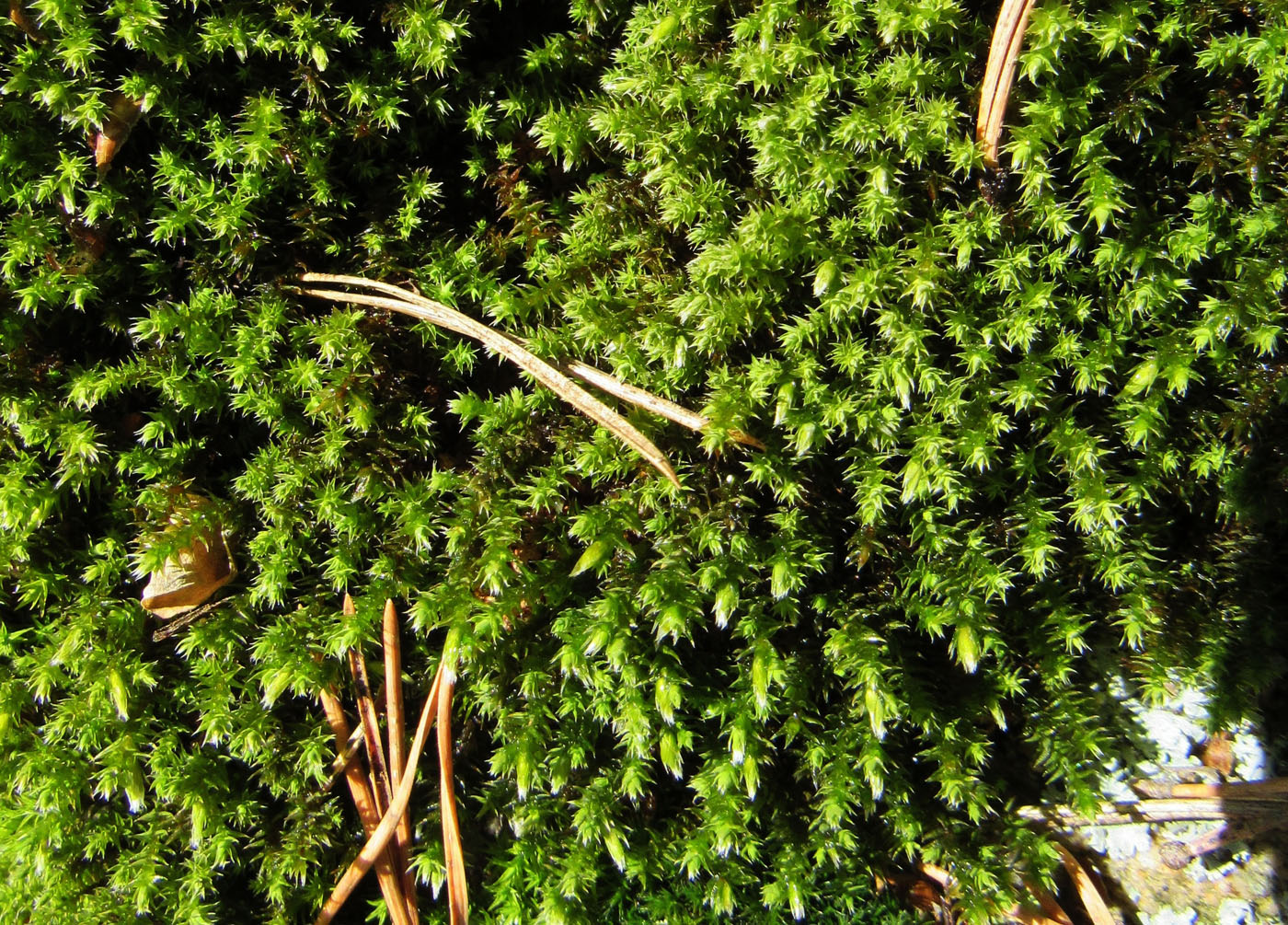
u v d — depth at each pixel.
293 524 0.20
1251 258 0.19
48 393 0.20
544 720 0.19
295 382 0.20
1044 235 0.19
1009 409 0.19
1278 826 0.19
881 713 0.19
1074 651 0.20
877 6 0.19
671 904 0.19
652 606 0.19
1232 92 0.19
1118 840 0.20
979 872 0.19
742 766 0.19
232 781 0.20
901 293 0.19
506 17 0.20
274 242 0.20
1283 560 0.20
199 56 0.19
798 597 0.19
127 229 0.19
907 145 0.19
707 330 0.19
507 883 0.19
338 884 0.19
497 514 0.19
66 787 0.19
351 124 0.19
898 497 0.19
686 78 0.19
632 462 0.19
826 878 0.19
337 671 0.19
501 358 0.20
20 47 0.19
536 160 0.20
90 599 0.20
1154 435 0.19
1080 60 0.19
